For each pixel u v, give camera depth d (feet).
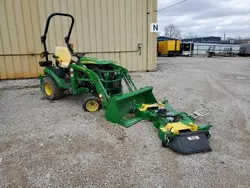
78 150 8.65
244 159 8.15
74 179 6.93
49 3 22.91
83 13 24.57
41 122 11.53
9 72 22.85
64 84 14.40
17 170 7.38
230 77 27.37
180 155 8.32
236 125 11.50
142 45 28.66
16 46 22.49
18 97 16.63
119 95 11.65
